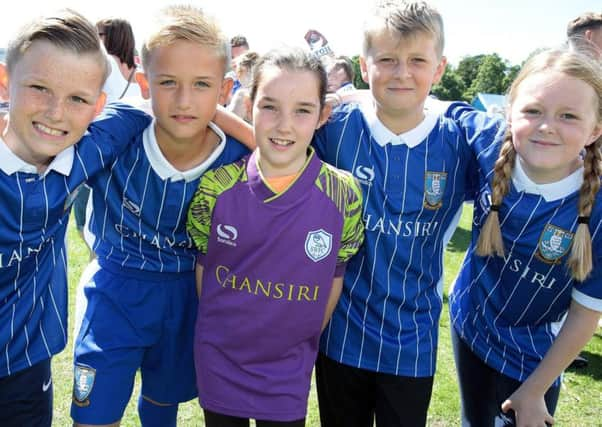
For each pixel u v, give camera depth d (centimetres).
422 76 200
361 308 213
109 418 201
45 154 173
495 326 216
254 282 188
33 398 199
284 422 191
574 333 193
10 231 177
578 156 195
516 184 198
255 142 202
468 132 217
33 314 193
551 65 183
